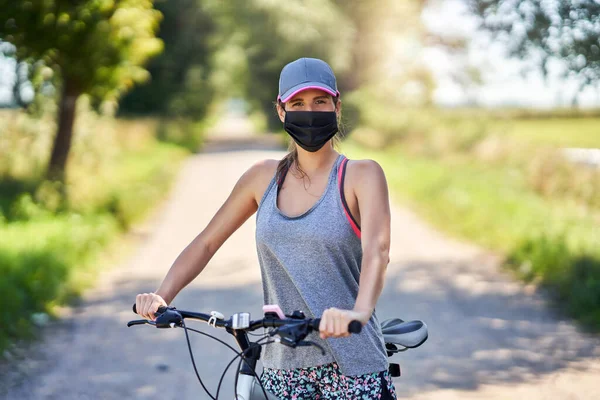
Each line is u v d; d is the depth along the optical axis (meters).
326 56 39.66
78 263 9.68
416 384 5.62
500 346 6.59
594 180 15.56
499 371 5.91
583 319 7.36
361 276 2.55
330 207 2.69
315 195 2.75
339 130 2.84
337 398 2.72
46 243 9.52
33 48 12.78
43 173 14.45
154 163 24.33
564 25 8.07
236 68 48.41
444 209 15.18
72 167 15.95
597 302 7.59
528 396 5.32
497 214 13.27
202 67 45.06
